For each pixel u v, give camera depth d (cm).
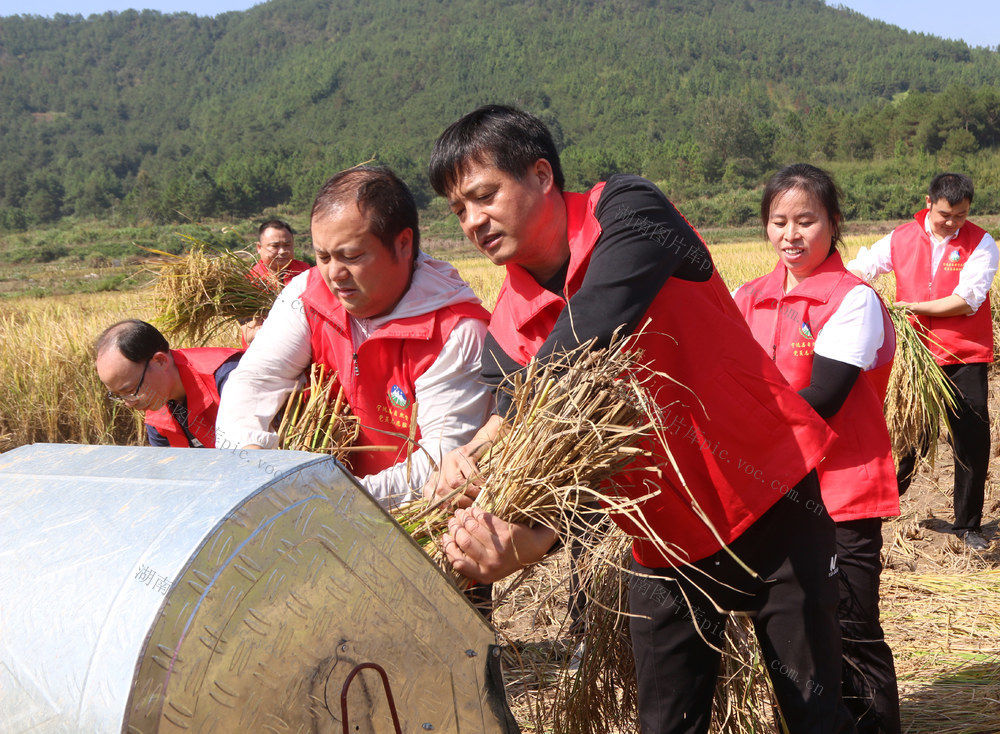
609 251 168
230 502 113
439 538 178
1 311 1059
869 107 16575
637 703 220
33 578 113
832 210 267
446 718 146
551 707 243
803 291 266
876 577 256
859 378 261
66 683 103
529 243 177
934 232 459
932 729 281
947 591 392
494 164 171
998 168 13100
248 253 470
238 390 241
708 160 15300
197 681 107
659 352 181
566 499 163
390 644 135
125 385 290
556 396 168
